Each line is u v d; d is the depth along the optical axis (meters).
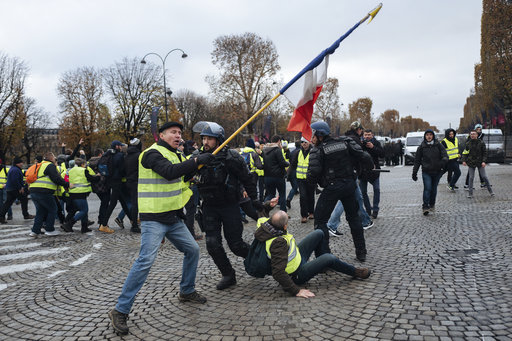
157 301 3.98
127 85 40.75
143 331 3.34
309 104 4.71
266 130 14.55
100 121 40.81
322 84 4.75
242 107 40.56
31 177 7.69
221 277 4.64
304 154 7.79
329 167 4.75
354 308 3.51
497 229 6.14
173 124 3.63
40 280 4.98
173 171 3.31
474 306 3.42
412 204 9.28
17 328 3.54
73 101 39.62
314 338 3.03
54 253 6.40
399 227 6.79
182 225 3.77
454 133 11.08
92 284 4.68
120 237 7.39
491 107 30.42
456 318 3.22
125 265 5.41
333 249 5.59
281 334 3.12
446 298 3.62
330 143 4.78
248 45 39.34
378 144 7.48
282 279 3.80
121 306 3.33
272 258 3.85
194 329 3.31
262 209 4.34
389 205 9.35
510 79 28.27
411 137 26.86
